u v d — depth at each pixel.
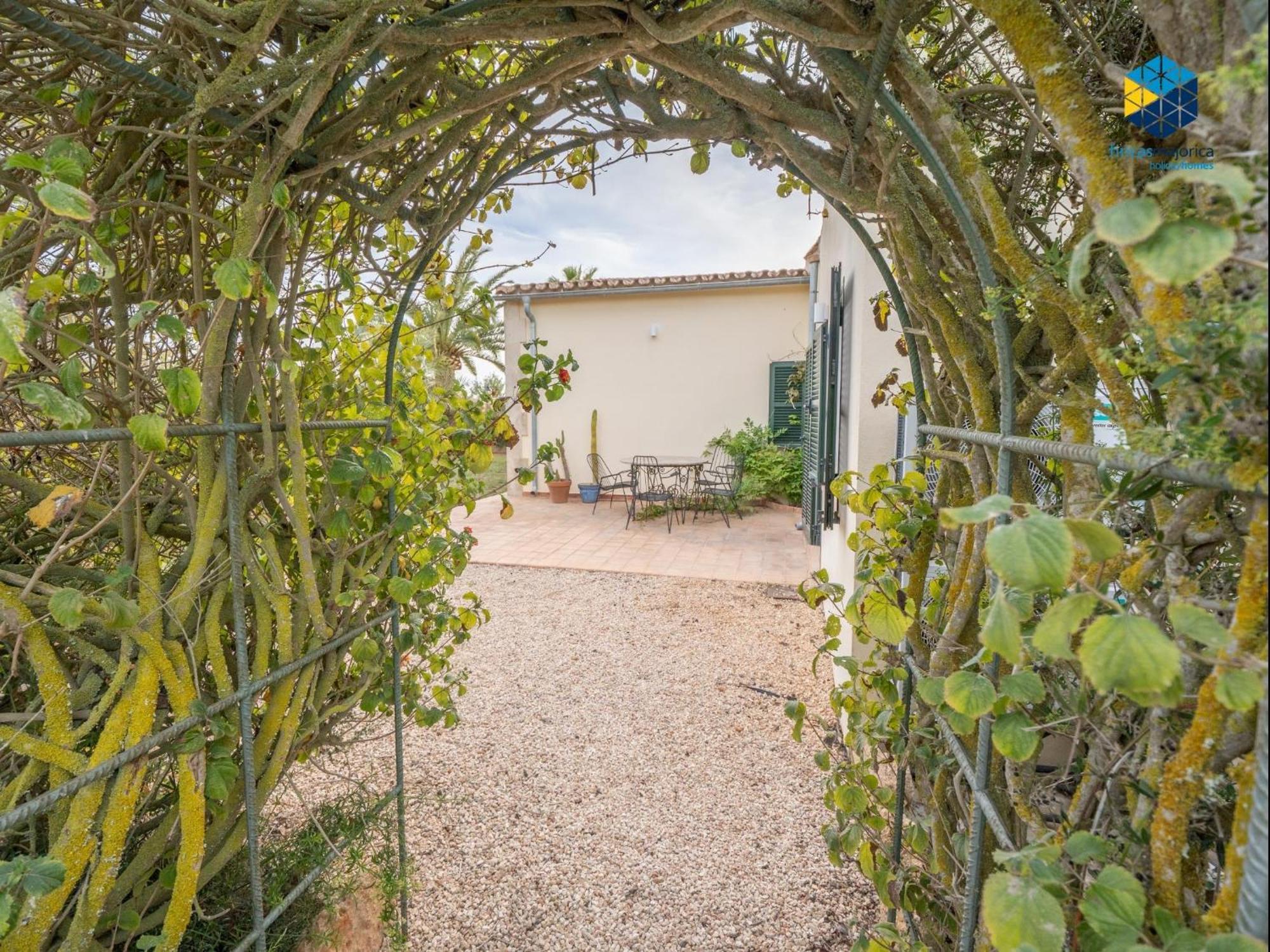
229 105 1.04
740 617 4.25
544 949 1.70
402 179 1.48
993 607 0.58
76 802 0.91
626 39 1.08
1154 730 0.64
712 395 8.30
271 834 1.91
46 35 0.81
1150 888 0.62
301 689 1.35
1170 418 0.53
